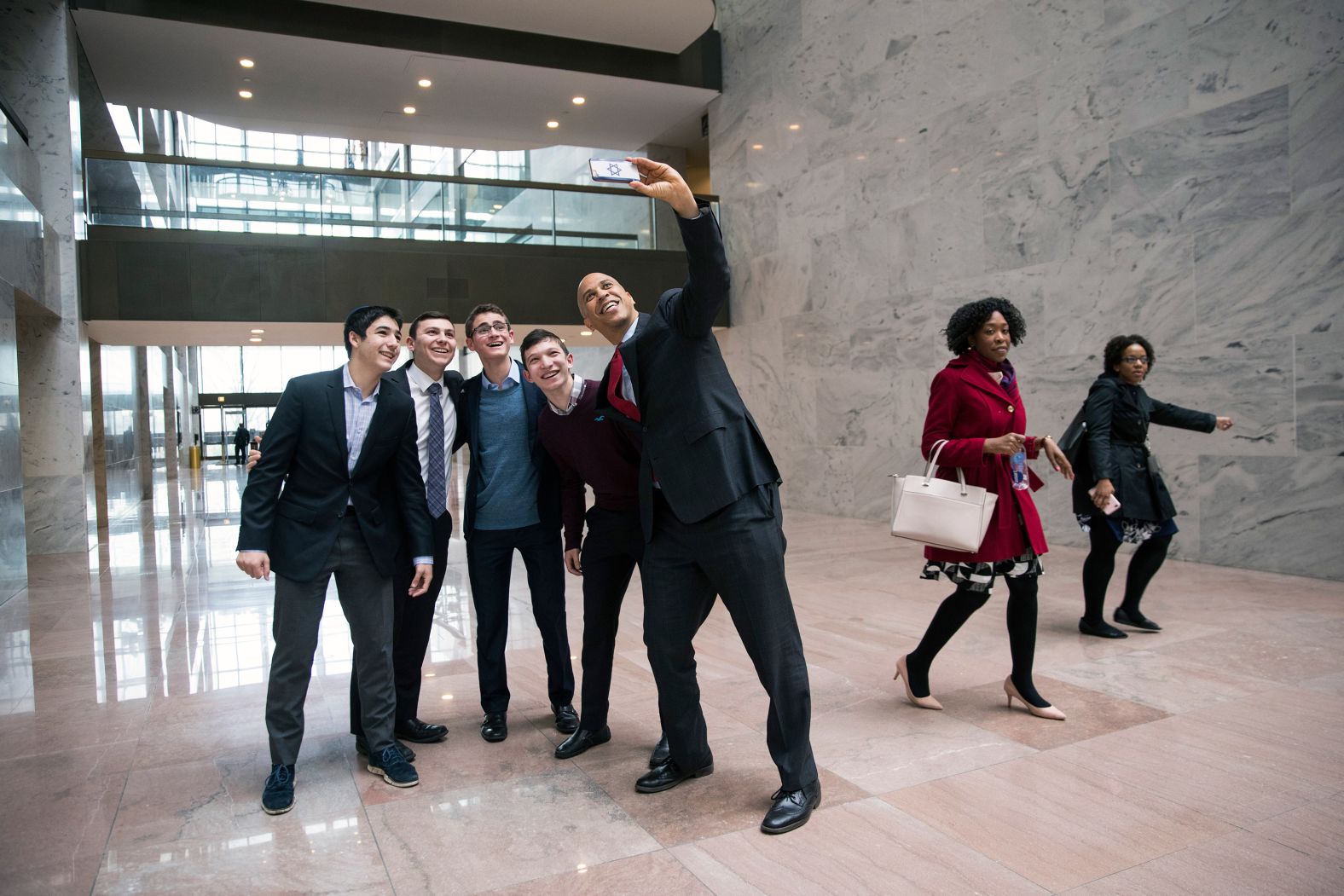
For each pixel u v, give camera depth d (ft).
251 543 10.03
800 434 42.60
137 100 46.06
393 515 11.28
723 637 17.69
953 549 11.69
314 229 40.14
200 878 8.39
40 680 15.74
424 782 10.68
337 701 14.19
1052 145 29.27
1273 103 22.90
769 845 8.79
